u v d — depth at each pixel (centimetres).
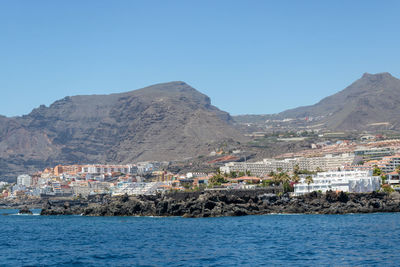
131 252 17538
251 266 14200
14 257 16925
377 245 17488
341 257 15288
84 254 17288
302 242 18638
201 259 15562
